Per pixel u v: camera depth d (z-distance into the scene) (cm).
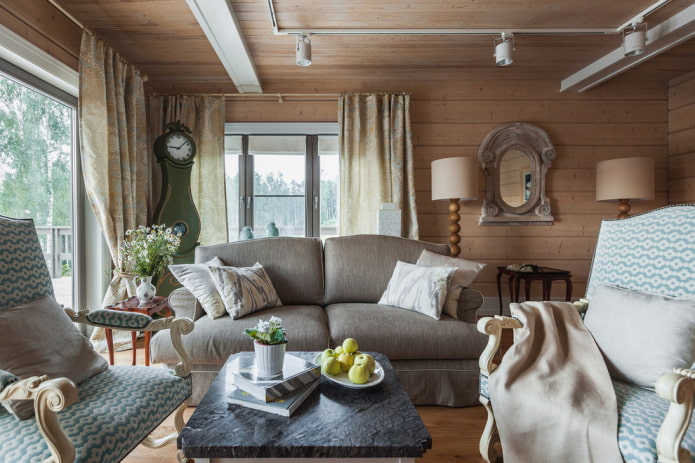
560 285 405
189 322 152
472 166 335
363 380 129
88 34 269
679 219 153
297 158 411
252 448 96
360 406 118
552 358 143
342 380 133
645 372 127
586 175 402
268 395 115
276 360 124
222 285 217
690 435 100
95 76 274
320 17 269
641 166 337
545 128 401
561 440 119
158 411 127
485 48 325
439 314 216
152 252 242
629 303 145
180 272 226
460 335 204
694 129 371
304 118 403
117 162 291
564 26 284
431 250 271
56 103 273
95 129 273
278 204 411
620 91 400
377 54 337
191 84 399
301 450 97
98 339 288
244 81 365
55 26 252
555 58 344
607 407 118
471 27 286
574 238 402
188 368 150
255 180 409
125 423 111
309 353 166
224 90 401
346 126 386
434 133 401
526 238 402
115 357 273
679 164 387
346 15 266
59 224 276
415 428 106
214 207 388
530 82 399
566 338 153
